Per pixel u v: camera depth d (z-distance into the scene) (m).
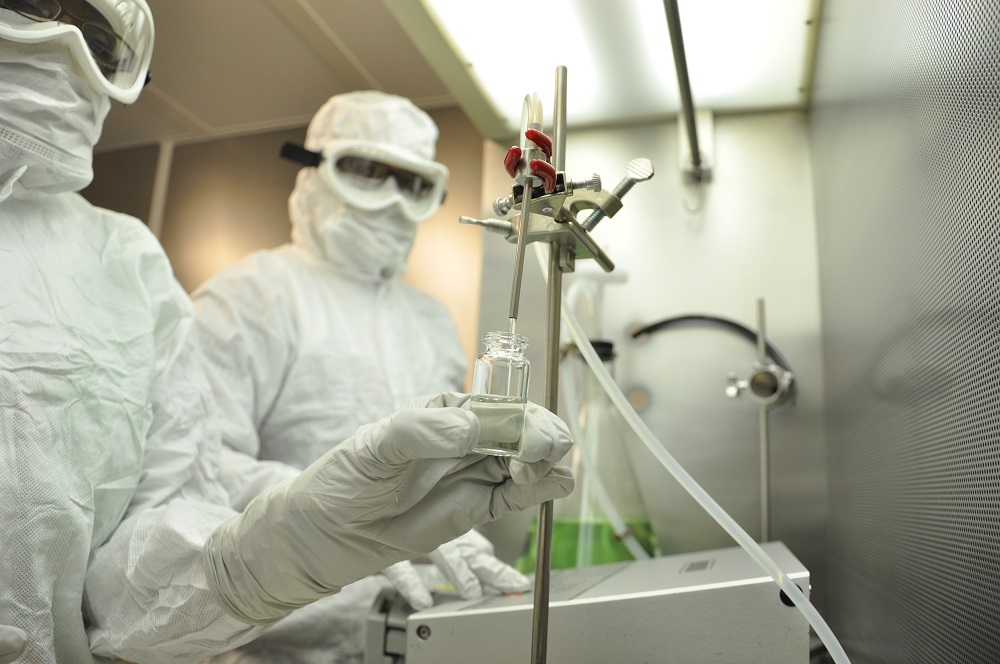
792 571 0.91
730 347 1.67
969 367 0.69
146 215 2.45
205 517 1.02
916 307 0.86
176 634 0.92
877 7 1.00
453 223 2.15
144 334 1.11
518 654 0.93
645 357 1.71
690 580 0.96
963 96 0.68
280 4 1.81
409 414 0.74
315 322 1.61
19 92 0.92
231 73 2.11
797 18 1.38
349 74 2.10
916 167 0.84
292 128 2.35
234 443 1.44
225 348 1.51
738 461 1.60
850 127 1.20
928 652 0.82
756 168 1.75
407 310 1.81
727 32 1.42
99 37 1.03
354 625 1.24
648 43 1.44
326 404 1.54
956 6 0.69
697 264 1.72
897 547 0.95
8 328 0.92
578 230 0.83
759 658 0.85
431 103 2.26
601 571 1.21
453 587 1.29
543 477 0.81
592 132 1.86
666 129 1.81
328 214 1.70
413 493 0.81
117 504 1.05
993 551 0.63
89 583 1.00
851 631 1.26
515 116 1.78
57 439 0.94
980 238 0.65
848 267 1.26
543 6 1.31
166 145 2.50
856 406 1.22
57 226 1.06
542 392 1.76
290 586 0.88
